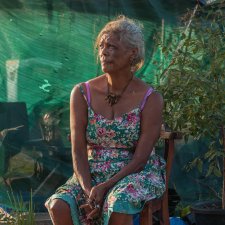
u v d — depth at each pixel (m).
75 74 6.43
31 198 5.72
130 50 4.51
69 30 6.40
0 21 6.36
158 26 6.41
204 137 5.73
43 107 6.41
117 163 4.48
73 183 4.52
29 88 6.40
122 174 4.34
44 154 6.39
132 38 4.50
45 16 6.37
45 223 5.99
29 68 6.39
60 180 6.39
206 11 5.79
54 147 6.40
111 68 4.50
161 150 6.05
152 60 6.37
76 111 4.60
